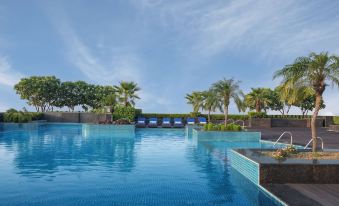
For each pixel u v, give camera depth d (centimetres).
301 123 3850
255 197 756
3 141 1911
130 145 1797
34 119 3534
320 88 1092
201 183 894
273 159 923
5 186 842
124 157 1345
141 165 1160
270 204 704
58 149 1583
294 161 882
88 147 1677
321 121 3919
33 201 716
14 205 689
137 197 753
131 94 3838
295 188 788
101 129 2675
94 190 809
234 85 2373
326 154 1036
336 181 837
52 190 808
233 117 4072
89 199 734
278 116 4100
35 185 855
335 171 838
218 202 720
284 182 840
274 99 5359
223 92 2366
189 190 820
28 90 5244
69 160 1256
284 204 676
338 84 1071
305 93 1134
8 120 2912
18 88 5262
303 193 743
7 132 2569
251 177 911
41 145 1738
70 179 927
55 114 4084
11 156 1346
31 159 1273
